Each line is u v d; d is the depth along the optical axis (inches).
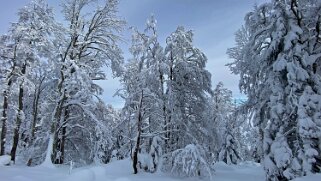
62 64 839.1
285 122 516.1
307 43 552.1
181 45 794.8
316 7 531.8
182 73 800.3
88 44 956.6
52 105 979.3
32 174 512.7
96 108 890.7
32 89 898.7
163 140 745.6
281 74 537.0
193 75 786.8
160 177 640.4
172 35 806.5
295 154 490.3
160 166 700.7
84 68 917.8
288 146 492.4
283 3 555.5
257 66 590.2
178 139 788.0
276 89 527.2
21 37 875.4
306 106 478.6
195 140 749.9
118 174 664.4
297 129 488.7
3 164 763.4
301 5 565.9
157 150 722.8
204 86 806.5
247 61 608.7
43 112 985.5
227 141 1422.2
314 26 570.3
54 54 888.9
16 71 904.3
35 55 872.9
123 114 778.8
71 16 927.7
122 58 946.7
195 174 637.9
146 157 724.0
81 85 825.5
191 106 810.8
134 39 812.6
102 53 960.3
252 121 586.9
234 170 1027.3
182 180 625.0
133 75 807.1
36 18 890.7
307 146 468.8
